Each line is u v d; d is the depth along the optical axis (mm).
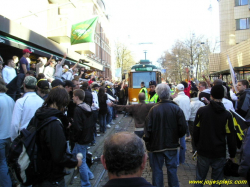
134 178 1389
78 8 16984
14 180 3918
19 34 8844
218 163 3447
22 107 3439
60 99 2709
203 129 3496
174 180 3746
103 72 32781
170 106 3824
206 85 6332
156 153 3834
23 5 11398
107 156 1445
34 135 2434
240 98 5723
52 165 2451
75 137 4176
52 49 12156
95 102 7738
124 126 10805
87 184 4215
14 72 6301
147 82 14969
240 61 18109
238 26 28062
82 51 19812
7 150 3885
